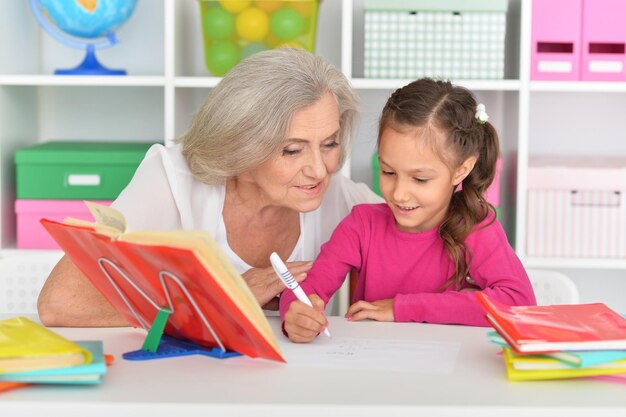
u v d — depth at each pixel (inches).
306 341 63.1
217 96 74.4
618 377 54.6
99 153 120.0
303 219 85.2
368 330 67.4
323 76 73.1
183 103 127.4
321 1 126.3
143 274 55.9
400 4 117.5
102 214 58.2
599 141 137.9
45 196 120.6
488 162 79.8
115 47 136.6
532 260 120.4
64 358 52.1
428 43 118.3
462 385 53.4
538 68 118.6
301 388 52.4
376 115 127.7
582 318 59.4
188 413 49.4
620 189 120.6
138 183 79.4
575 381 54.3
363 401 50.3
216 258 52.6
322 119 72.2
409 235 79.9
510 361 54.7
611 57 118.1
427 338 64.7
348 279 101.4
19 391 51.4
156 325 58.8
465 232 77.4
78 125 139.4
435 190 74.2
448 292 73.1
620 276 140.2
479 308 71.4
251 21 118.3
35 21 135.5
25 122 132.0
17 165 120.0
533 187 121.5
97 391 51.6
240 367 56.6
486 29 118.0
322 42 136.1
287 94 71.3
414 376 55.1
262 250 84.3
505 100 134.0
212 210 80.8
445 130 73.4
